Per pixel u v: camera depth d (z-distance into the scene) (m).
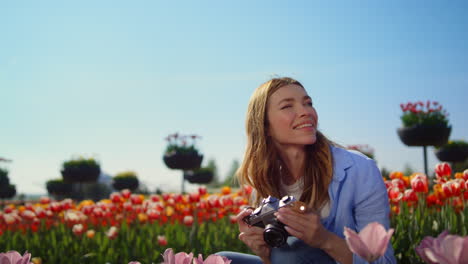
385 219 1.55
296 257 1.54
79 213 4.82
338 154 1.68
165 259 1.01
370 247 0.82
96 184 20.34
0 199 13.63
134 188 14.62
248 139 1.86
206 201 4.39
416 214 3.05
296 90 1.69
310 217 1.32
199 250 3.14
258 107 1.75
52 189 14.59
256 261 1.74
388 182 3.30
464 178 2.81
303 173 1.75
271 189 1.80
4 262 1.05
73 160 14.13
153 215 4.50
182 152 12.44
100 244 3.61
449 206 2.94
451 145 8.97
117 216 5.04
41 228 4.96
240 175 2.00
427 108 8.42
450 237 0.77
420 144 8.49
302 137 1.61
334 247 1.36
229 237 3.61
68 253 3.54
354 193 1.59
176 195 4.88
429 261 0.84
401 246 2.55
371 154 7.81
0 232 4.75
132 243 3.66
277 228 1.37
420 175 3.13
